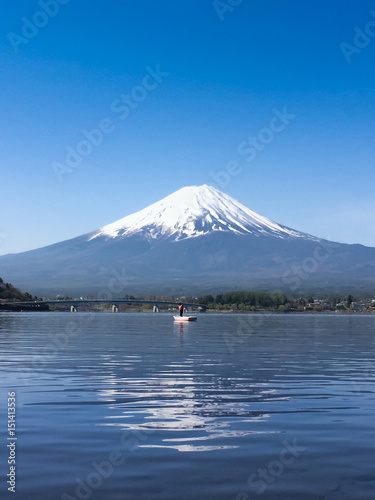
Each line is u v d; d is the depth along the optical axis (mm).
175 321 110188
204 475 10570
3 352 35031
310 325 93375
